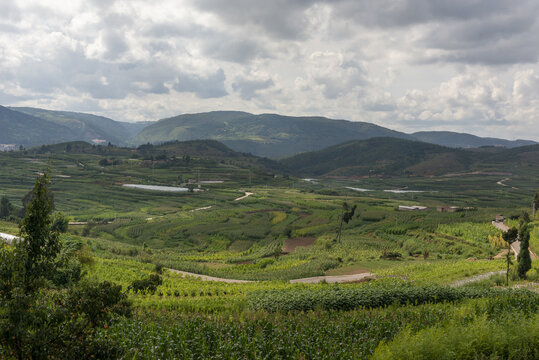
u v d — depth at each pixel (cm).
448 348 1473
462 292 3142
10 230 7712
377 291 3016
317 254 9000
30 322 1062
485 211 14800
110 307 1266
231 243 13400
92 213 19638
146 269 6562
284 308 2802
